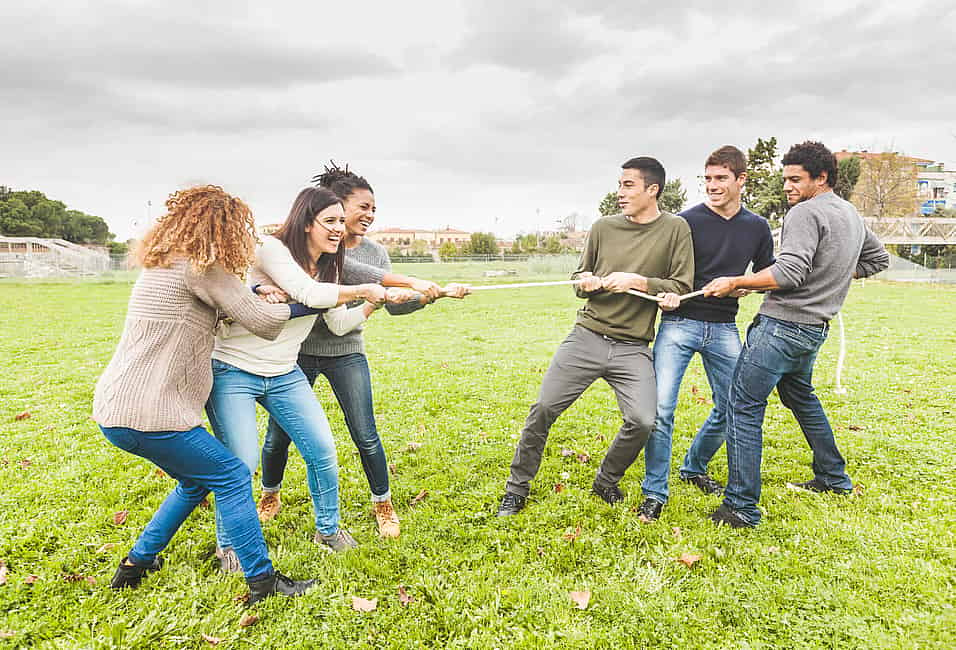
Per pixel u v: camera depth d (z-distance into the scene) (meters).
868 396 6.71
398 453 5.04
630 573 3.19
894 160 46.41
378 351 9.96
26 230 75.94
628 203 3.81
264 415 6.05
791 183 3.64
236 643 2.69
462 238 115.75
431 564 3.28
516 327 13.09
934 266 42.34
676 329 4.04
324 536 3.44
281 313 2.84
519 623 2.82
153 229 2.62
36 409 6.32
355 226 3.50
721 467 4.64
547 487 4.26
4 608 2.90
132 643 2.66
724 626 2.77
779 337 3.57
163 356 2.60
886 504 3.92
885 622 2.76
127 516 3.82
